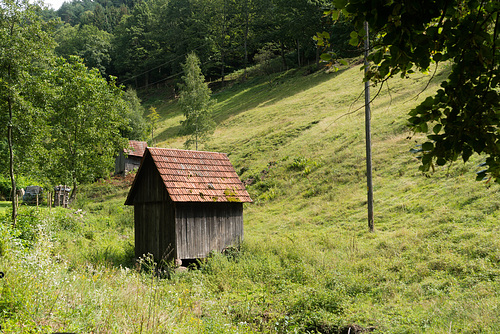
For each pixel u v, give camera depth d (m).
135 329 6.44
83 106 28.14
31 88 17.77
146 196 18.62
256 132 46.66
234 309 10.57
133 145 50.84
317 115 44.75
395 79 42.28
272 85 67.06
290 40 77.81
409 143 27.50
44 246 9.37
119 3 164.50
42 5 17.75
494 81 2.93
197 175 18.36
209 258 16.64
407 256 13.79
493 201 16.45
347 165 29.05
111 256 17.61
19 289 6.57
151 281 12.07
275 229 23.59
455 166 21.83
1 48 16.27
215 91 80.06
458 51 2.92
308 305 10.52
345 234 19.14
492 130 2.97
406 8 2.63
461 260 12.09
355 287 11.62
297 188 29.52
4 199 39.38
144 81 102.38
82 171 28.28
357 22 2.92
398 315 9.47
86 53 103.12
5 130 16.83
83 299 7.52
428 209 18.72
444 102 3.10
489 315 8.23
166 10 103.94
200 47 89.81
